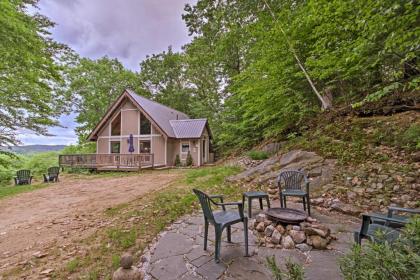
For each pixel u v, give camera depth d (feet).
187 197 18.28
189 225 12.69
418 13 8.47
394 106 21.24
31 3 30.04
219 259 8.63
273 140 34.91
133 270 7.42
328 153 20.35
